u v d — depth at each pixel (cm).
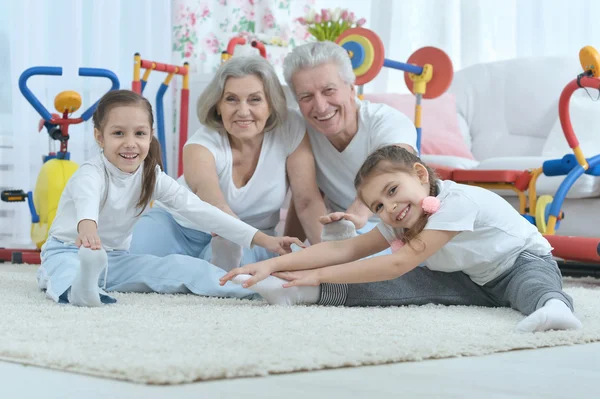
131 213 189
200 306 159
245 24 454
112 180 181
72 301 160
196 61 437
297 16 469
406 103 409
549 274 167
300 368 97
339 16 402
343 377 94
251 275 164
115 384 88
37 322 130
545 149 370
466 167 364
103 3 381
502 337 126
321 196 239
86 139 379
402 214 163
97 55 379
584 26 416
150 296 179
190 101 420
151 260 189
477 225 169
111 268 191
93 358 97
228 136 218
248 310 153
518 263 171
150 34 402
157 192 189
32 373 94
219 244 202
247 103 207
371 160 166
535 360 113
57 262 179
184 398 80
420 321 144
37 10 361
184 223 219
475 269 175
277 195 223
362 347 110
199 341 112
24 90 296
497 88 415
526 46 434
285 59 217
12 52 356
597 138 360
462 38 452
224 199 214
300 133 225
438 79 285
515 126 405
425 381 93
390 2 459
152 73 407
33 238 314
